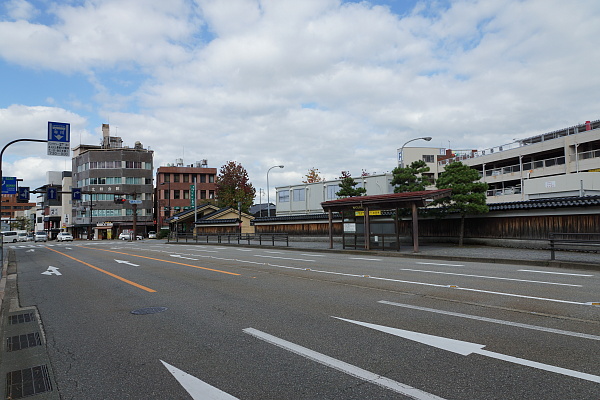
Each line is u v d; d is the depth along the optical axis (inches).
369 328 233.0
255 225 1513.3
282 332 230.2
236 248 1140.5
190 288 401.7
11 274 622.8
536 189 1029.2
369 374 164.4
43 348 221.3
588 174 911.0
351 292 353.4
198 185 2908.5
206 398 147.9
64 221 3213.6
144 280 474.0
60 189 3567.9
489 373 161.0
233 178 2319.1
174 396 151.3
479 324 235.5
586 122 1413.6
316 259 703.7
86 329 257.3
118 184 2775.6
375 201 807.7
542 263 537.6
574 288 347.9
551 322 236.4
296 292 360.5
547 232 707.4
